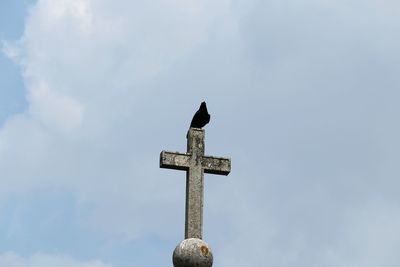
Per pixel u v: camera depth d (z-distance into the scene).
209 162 23.66
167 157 23.42
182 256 21.86
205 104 23.59
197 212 23.14
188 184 23.41
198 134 23.83
